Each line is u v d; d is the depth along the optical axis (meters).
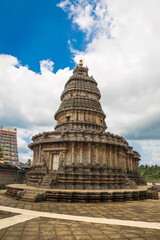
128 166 52.66
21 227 12.69
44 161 36.22
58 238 10.77
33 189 26.83
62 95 55.94
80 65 64.38
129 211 19.45
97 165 33.47
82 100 49.66
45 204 22.33
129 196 28.27
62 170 32.69
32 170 38.16
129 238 11.01
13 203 22.52
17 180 52.97
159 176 113.50
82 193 25.09
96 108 49.00
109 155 36.16
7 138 155.75
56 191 25.03
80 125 45.06
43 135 38.91
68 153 34.94
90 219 15.43
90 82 56.66
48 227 12.88
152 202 27.17
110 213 18.17
